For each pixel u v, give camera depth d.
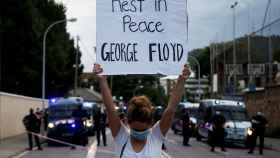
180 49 7.11
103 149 31.94
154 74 7.11
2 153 28.73
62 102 37.88
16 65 60.75
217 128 32.34
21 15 59.75
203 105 41.41
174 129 54.75
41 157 27.17
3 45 59.56
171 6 7.12
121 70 7.11
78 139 36.66
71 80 78.31
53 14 70.69
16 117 46.25
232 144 37.62
